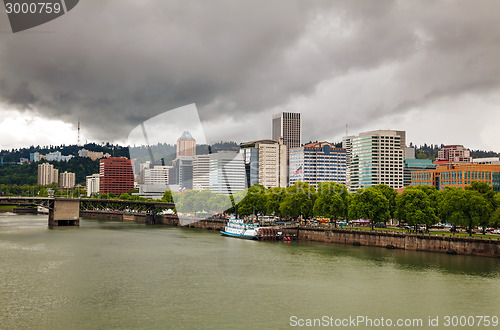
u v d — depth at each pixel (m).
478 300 106.81
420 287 118.81
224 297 108.81
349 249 190.38
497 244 160.38
